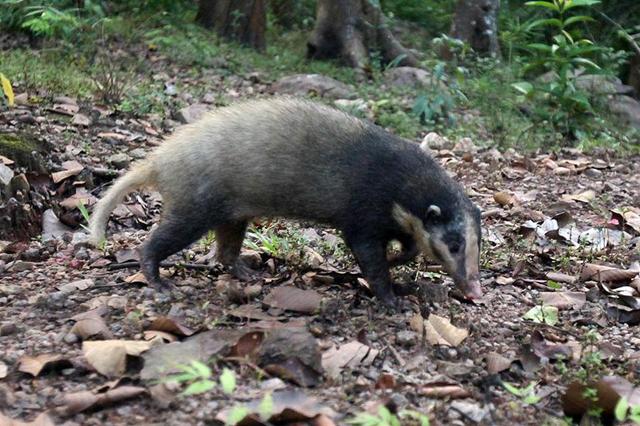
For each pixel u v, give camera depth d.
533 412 4.44
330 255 6.65
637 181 10.10
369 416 3.79
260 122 5.54
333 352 4.68
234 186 5.51
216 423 3.96
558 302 5.93
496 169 10.04
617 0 16.98
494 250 6.97
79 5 14.23
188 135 5.62
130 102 10.35
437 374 4.70
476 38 15.29
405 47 16.16
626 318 5.83
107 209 5.84
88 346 4.51
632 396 4.38
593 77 14.38
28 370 4.34
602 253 7.06
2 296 5.46
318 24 14.83
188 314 5.18
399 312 5.52
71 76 11.12
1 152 7.53
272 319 5.18
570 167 10.48
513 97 13.80
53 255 6.46
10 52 12.01
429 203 5.38
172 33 14.62
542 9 16.80
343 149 5.48
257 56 14.62
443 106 12.40
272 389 4.26
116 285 5.67
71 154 8.20
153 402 4.10
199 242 6.80
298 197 5.51
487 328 5.43
